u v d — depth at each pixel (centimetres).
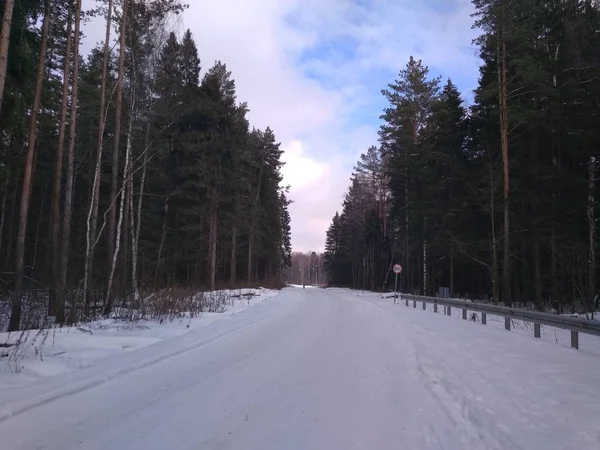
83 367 870
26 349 948
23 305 1825
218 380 804
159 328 1434
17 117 1509
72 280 1973
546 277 2623
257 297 3438
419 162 3662
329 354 1077
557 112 2280
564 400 623
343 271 9081
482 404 643
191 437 529
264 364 949
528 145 2716
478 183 2989
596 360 900
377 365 952
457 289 4500
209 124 3325
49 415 595
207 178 3353
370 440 527
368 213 6209
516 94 2470
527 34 2333
